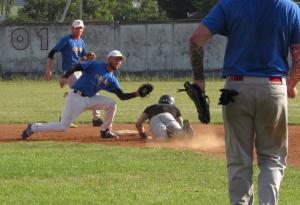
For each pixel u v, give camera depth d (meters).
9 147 25.73
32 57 92.81
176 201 16.58
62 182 18.78
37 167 20.89
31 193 17.34
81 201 16.47
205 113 13.23
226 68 13.28
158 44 91.81
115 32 92.38
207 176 19.72
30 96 57.91
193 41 13.23
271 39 13.09
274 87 13.09
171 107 27.92
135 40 92.19
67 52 33.25
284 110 13.32
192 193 17.47
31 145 26.31
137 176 19.69
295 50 13.33
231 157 13.45
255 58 13.10
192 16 147.25
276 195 13.19
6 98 55.56
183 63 91.44
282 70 13.17
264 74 13.04
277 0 13.09
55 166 21.09
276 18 13.05
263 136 13.44
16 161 21.97
